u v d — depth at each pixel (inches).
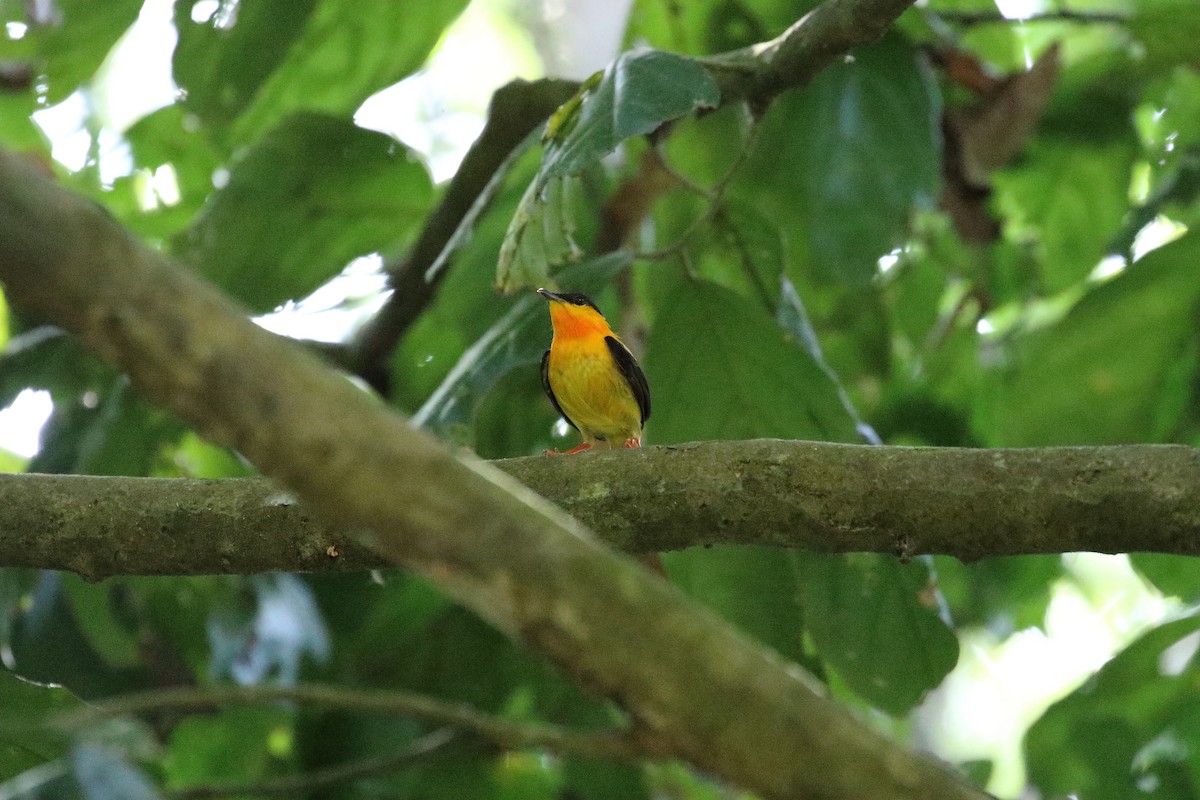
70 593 430.9
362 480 136.5
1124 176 534.3
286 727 520.4
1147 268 419.2
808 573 370.0
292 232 465.4
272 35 420.2
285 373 135.6
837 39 325.4
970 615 578.9
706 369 364.8
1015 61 540.4
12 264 132.4
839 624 373.1
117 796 203.9
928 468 256.5
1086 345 434.3
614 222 458.9
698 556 375.6
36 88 447.5
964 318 576.1
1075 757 421.7
